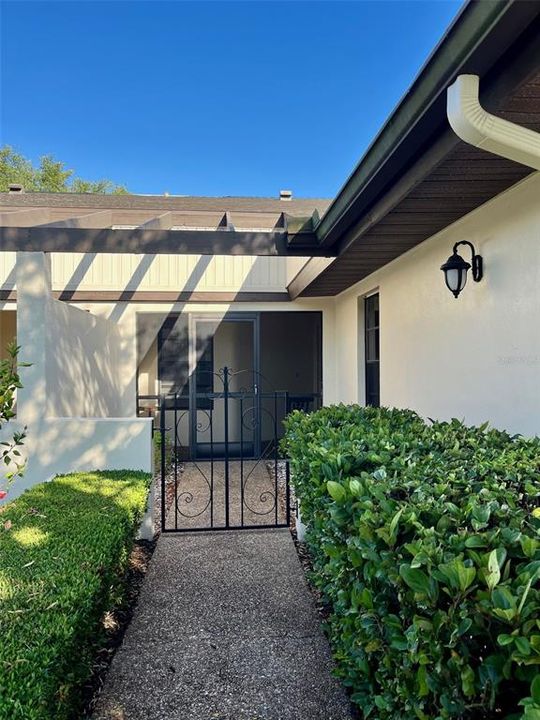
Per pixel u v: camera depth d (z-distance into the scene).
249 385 8.37
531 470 2.10
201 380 8.30
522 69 1.75
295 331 9.72
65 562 1.99
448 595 1.19
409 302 4.73
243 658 2.50
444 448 2.65
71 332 5.23
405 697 1.33
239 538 4.23
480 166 2.62
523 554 1.28
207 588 3.29
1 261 7.39
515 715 1.04
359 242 4.30
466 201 3.25
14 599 1.67
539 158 2.12
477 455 2.42
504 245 3.14
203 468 7.45
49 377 4.44
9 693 1.21
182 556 3.84
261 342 9.64
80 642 1.67
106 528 2.42
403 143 2.52
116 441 4.20
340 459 2.14
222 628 2.79
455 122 1.95
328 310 8.10
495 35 1.67
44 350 4.32
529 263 2.90
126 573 3.13
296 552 3.91
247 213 7.82
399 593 1.34
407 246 4.49
